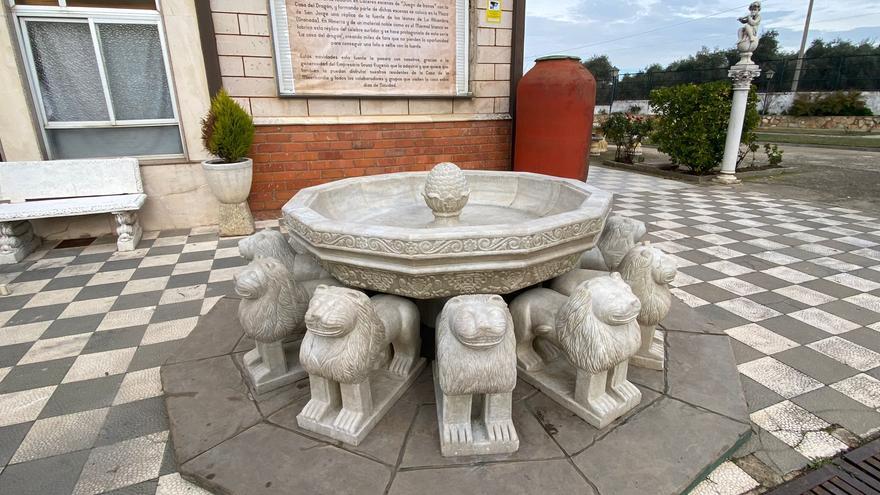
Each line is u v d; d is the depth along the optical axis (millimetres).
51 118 4738
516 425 1932
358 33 5242
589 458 1742
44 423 2068
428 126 5867
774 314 3082
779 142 15367
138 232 4785
